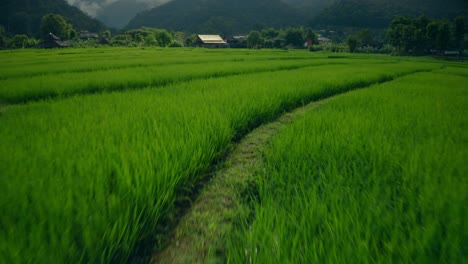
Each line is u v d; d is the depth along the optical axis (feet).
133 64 56.03
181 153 10.14
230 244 5.72
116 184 7.57
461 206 6.10
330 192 7.14
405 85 33.65
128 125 13.16
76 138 11.05
